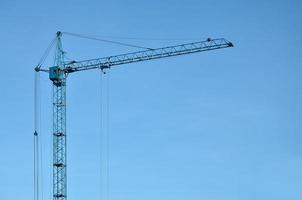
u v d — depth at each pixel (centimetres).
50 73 19325
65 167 18725
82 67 19450
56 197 18450
